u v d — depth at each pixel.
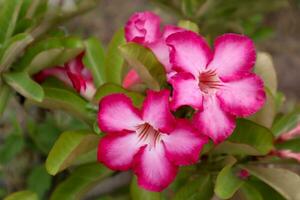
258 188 0.56
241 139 0.54
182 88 0.50
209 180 0.56
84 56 0.60
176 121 0.50
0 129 0.74
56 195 0.56
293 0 1.19
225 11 0.75
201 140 0.50
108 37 1.10
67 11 0.57
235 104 0.51
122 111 0.51
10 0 0.56
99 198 0.69
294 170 0.88
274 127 0.58
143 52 0.51
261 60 0.56
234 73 0.51
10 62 0.55
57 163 0.52
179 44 0.50
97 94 0.54
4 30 0.55
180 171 0.58
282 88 1.13
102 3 1.14
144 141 0.51
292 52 1.17
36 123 0.66
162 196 0.59
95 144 0.54
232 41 0.51
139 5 1.15
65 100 0.55
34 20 0.56
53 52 0.54
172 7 0.75
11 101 0.68
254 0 0.76
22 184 0.69
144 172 0.51
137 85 0.55
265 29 0.92
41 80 0.57
